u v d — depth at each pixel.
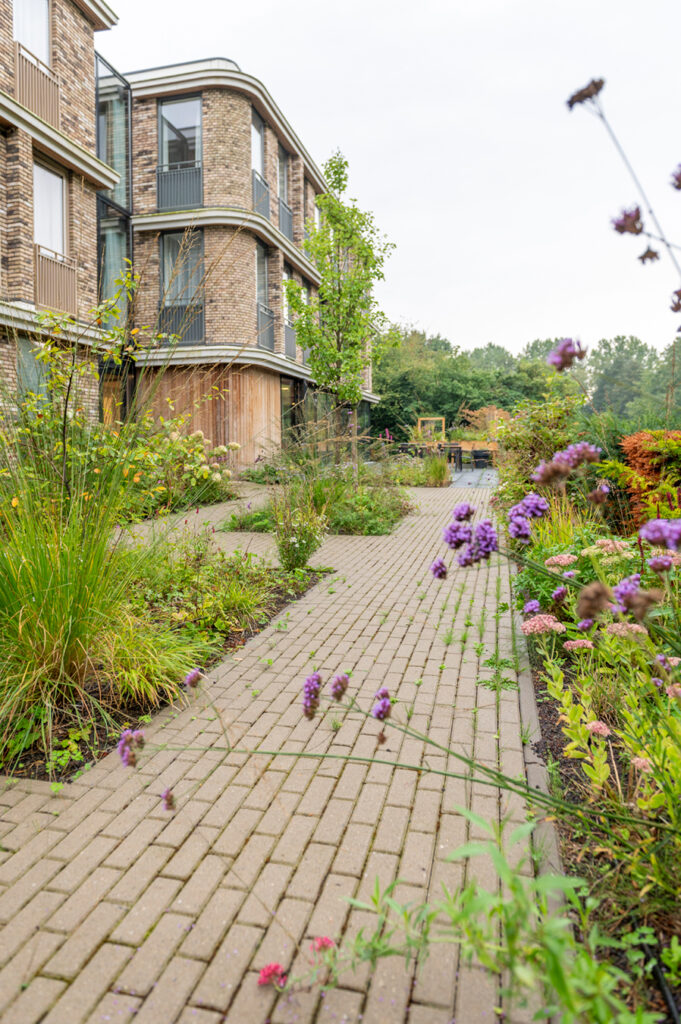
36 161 11.96
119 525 4.24
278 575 6.71
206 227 16.58
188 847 2.36
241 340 16.69
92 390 5.03
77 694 3.47
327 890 2.12
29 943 1.93
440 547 8.89
